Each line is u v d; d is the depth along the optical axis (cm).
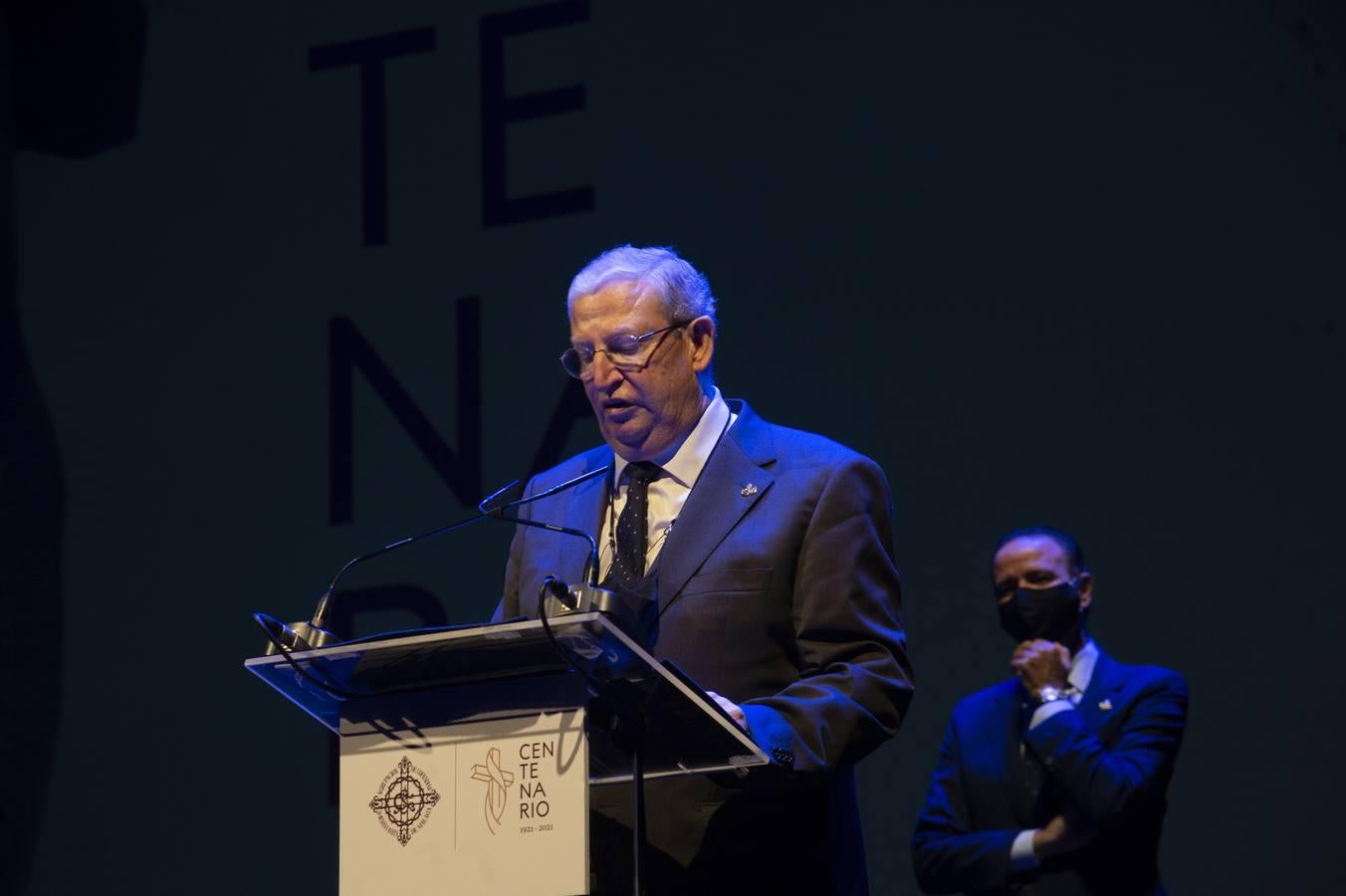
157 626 930
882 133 824
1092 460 747
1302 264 722
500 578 857
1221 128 748
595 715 324
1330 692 680
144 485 950
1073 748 588
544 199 893
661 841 371
